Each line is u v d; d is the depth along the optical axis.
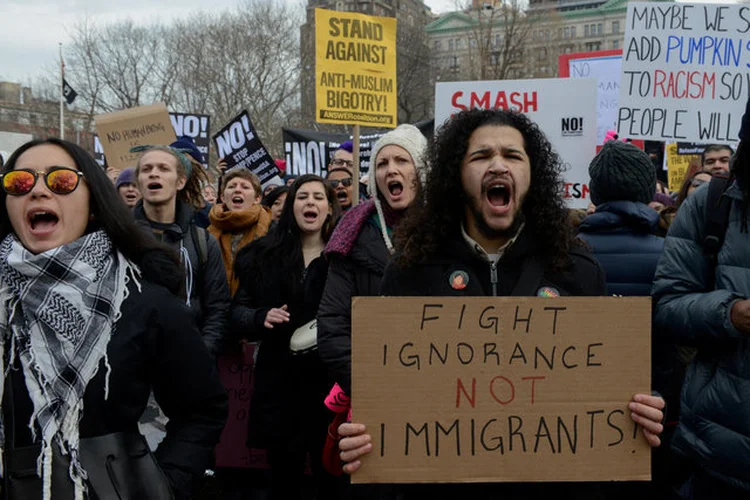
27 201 1.96
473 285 1.99
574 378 1.85
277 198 5.73
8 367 1.88
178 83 52.41
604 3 79.69
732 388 2.19
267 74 45.91
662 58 4.61
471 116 2.06
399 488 1.99
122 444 1.93
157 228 3.82
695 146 7.39
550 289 1.97
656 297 2.49
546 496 1.91
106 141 6.52
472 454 1.84
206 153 11.23
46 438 1.80
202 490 4.70
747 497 2.20
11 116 67.62
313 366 3.70
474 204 1.99
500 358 1.85
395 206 3.09
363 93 6.17
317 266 3.69
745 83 4.55
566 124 4.79
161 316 2.04
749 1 5.50
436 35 63.47
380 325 1.85
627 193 3.19
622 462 1.84
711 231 2.31
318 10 6.04
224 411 2.20
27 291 1.90
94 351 1.89
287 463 3.80
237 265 4.04
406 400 1.84
